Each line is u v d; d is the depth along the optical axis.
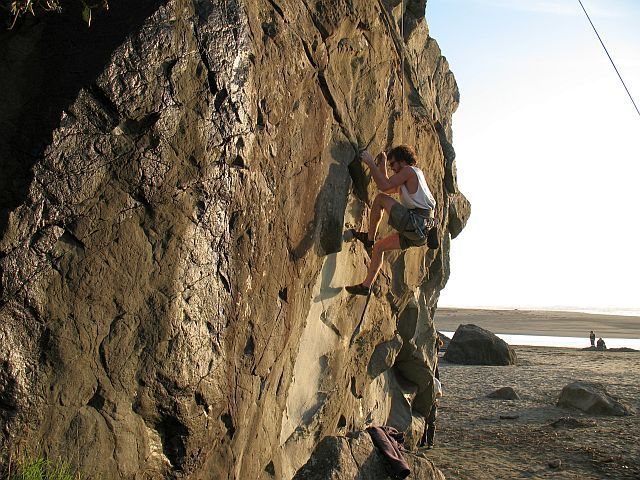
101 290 4.25
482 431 12.74
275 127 5.59
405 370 11.16
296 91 5.99
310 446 7.46
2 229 3.95
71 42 4.50
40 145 4.13
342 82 7.14
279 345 6.01
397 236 7.22
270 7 5.65
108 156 4.30
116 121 4.32
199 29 4.74
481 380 20.81
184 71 4.62
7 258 3.93
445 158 11.45
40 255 4.04
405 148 7.32
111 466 4.23
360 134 7.62
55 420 4.05
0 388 3.84
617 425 13.08
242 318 5.22
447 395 17.42
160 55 4.49
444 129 12.59
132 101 4.35
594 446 11.26
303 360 7.20
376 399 9.98
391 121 8.49
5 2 4.68
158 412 4.52
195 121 4.68
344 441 6.31
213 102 4.80
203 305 4.78
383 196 7.20
